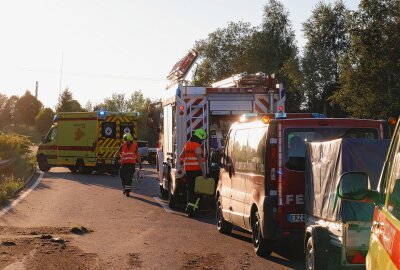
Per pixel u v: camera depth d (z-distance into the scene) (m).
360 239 7.68
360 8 63.72
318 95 88.69
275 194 10.57
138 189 25.34
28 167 34.09
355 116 65.62
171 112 18.80
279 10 97.38
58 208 17.91
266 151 10.63
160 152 21.22
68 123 36.56
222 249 11.63
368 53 62.72
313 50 88.56
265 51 96.12
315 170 8.91
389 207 4.80
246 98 17.88
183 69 18.48
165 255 10.87
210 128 17.78
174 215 16.97
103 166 35.19
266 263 10.34
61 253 10.82
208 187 16.38
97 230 13.81
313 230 8.34
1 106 152.62
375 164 7.85
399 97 62.47
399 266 4.10
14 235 12.74
